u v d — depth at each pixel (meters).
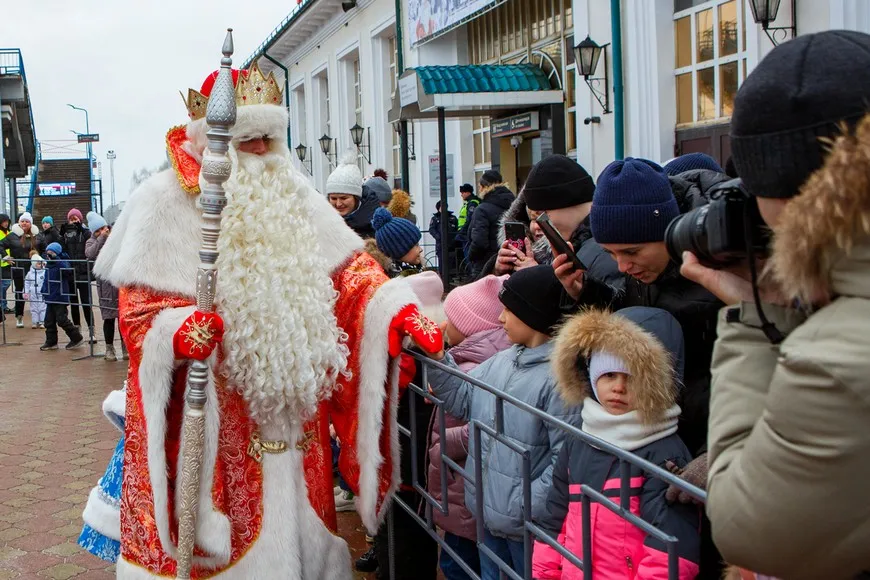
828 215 1.09
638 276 2.38
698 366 2.26
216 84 2.42
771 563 1.18
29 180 34.03
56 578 3.76
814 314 1.17
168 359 2.50
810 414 1.09
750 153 1.27
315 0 16.69
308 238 2.77
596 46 8.17
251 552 2.64
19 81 22.05
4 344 10.69
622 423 2.03
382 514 2.89
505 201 6.99
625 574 1.98
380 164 15.70
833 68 1.20
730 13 6.98
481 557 2.76
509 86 9.63
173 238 2.63
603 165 8.49
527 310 2.66
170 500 2.60
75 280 9.54
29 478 5.14
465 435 2.86
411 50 13.02
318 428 2.82
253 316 2.61
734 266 1.47
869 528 1.10
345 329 2.88
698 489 1.49
